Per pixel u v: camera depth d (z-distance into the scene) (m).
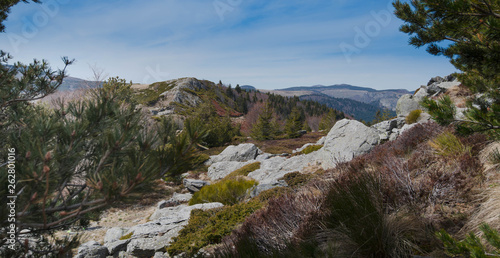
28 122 2.46
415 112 15.59
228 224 5.71
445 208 3.27
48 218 2.18
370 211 2.96
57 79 3.47
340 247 2.87
